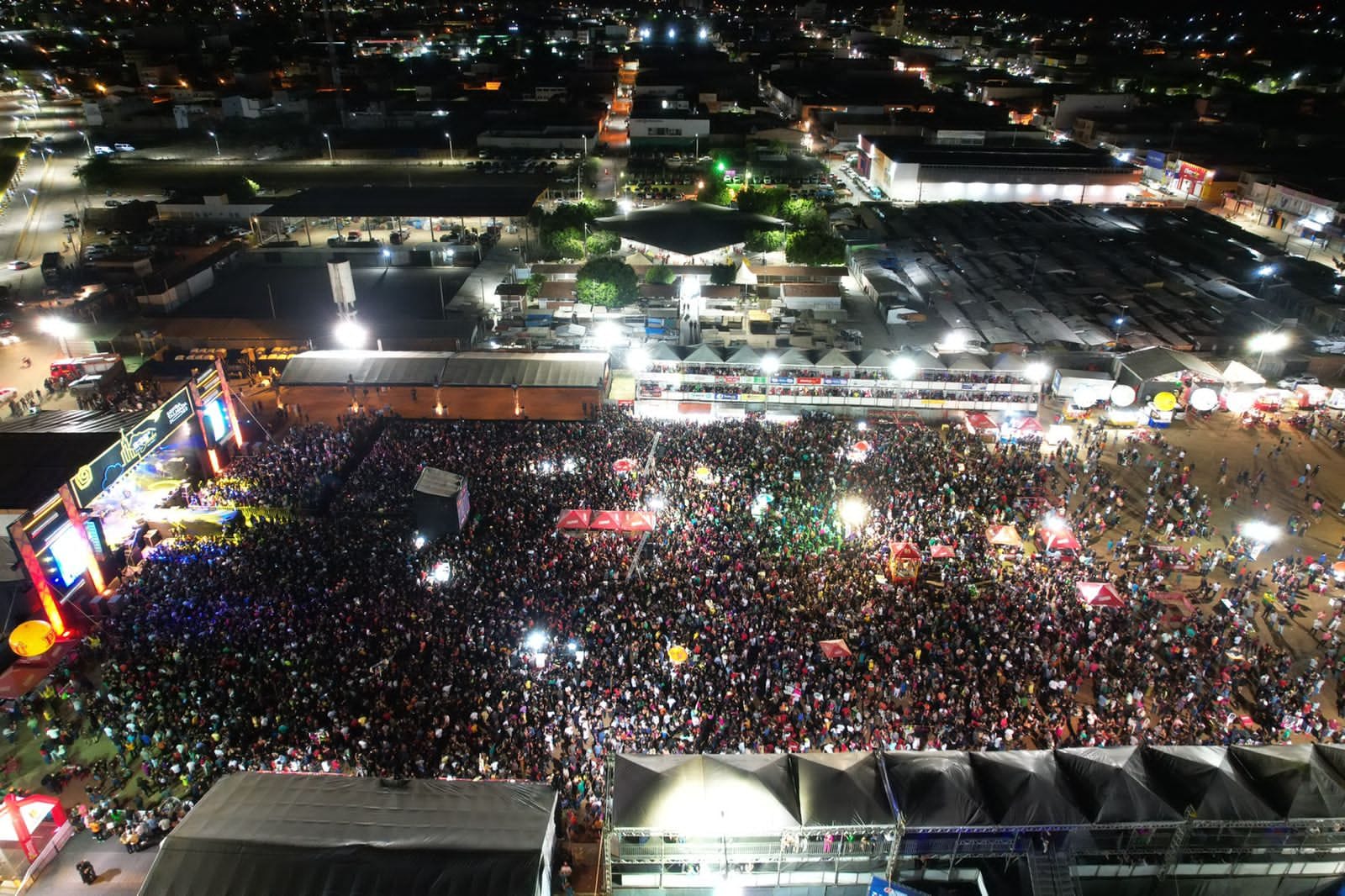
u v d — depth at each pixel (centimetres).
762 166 13575
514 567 4094
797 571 4125
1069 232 10356
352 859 2347
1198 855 2466
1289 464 5478
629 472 4994
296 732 3145
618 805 2461
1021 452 5456
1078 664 3534
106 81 19488
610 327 7600
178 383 6669
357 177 13288
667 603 3828
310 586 3941
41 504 3819
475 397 6438
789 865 2450
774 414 5994
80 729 3300
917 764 2580
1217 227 10525
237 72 19788
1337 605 3947
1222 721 3244
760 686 3391
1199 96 18425
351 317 6869
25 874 2672
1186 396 6147
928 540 4362
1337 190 10706
